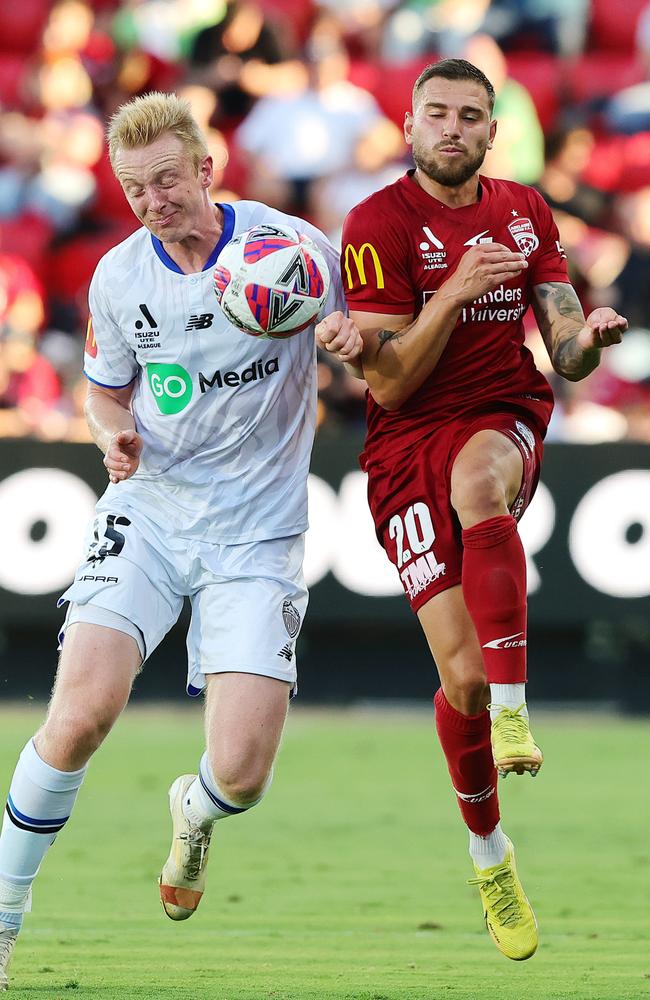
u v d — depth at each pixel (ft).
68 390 134.21
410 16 164.66
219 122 152.35
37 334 136.77
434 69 49.32
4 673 121.80
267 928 58.85
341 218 143.13
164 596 47.98
